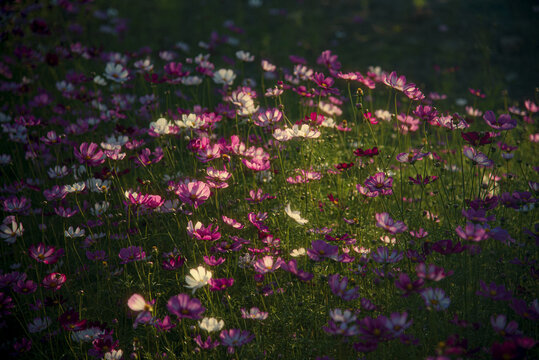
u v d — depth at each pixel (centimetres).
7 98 481
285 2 824
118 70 388
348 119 439
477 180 321
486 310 215
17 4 505
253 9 791
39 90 461
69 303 264
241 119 355
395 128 378
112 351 218
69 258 302
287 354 222
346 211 290
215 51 582
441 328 205
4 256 295
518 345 167
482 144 245
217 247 256
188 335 243
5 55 525
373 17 766
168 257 271
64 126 404
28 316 267
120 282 263
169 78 380
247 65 601
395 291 223
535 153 376
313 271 245
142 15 738
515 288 227
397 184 339
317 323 230
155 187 328
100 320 247
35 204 351
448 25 723
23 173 385
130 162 363
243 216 297
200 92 497
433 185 319
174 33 689
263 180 318
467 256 217
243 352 220
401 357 205
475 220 210
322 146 319
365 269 245
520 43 655
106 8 734
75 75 434
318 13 786
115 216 306
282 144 315
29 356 240
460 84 579
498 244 246
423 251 233
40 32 506
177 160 371
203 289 250
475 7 772
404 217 279
